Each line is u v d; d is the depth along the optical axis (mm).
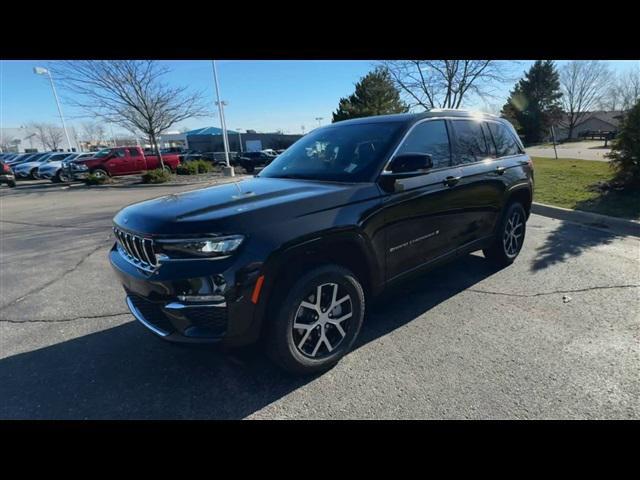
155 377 2646
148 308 2412
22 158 30047
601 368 2561
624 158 8086
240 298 2146
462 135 3719
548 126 56031
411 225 3074
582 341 2895
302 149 3693
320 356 2588
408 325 3229
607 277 4090
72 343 3146
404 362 2707
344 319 2695
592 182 10117
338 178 2959
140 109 20344
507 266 4508
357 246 2664
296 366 2477
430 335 3055
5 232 7656
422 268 3297
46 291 4316
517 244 4602
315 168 3254
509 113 48812
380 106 28906
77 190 16703
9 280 4730
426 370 2607
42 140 76125
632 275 4133
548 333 3021
